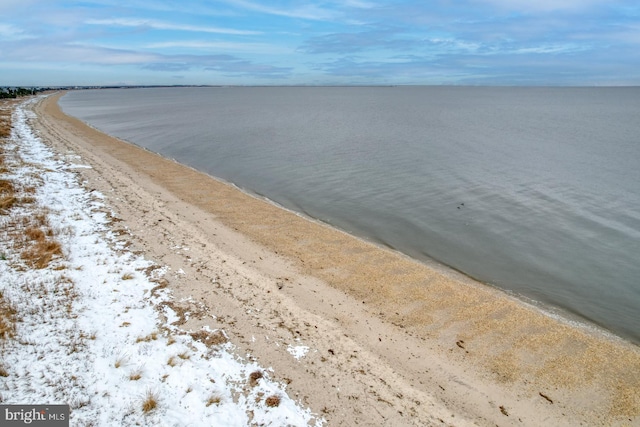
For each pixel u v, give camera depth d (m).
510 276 11.35
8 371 6.24
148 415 5.86
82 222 12.95
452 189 19.08
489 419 6.41
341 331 8.38
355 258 11.82
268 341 7.89
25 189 15.35
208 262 11.02
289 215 15.55
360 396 6.70
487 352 7.89
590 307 9.88
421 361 7.61
